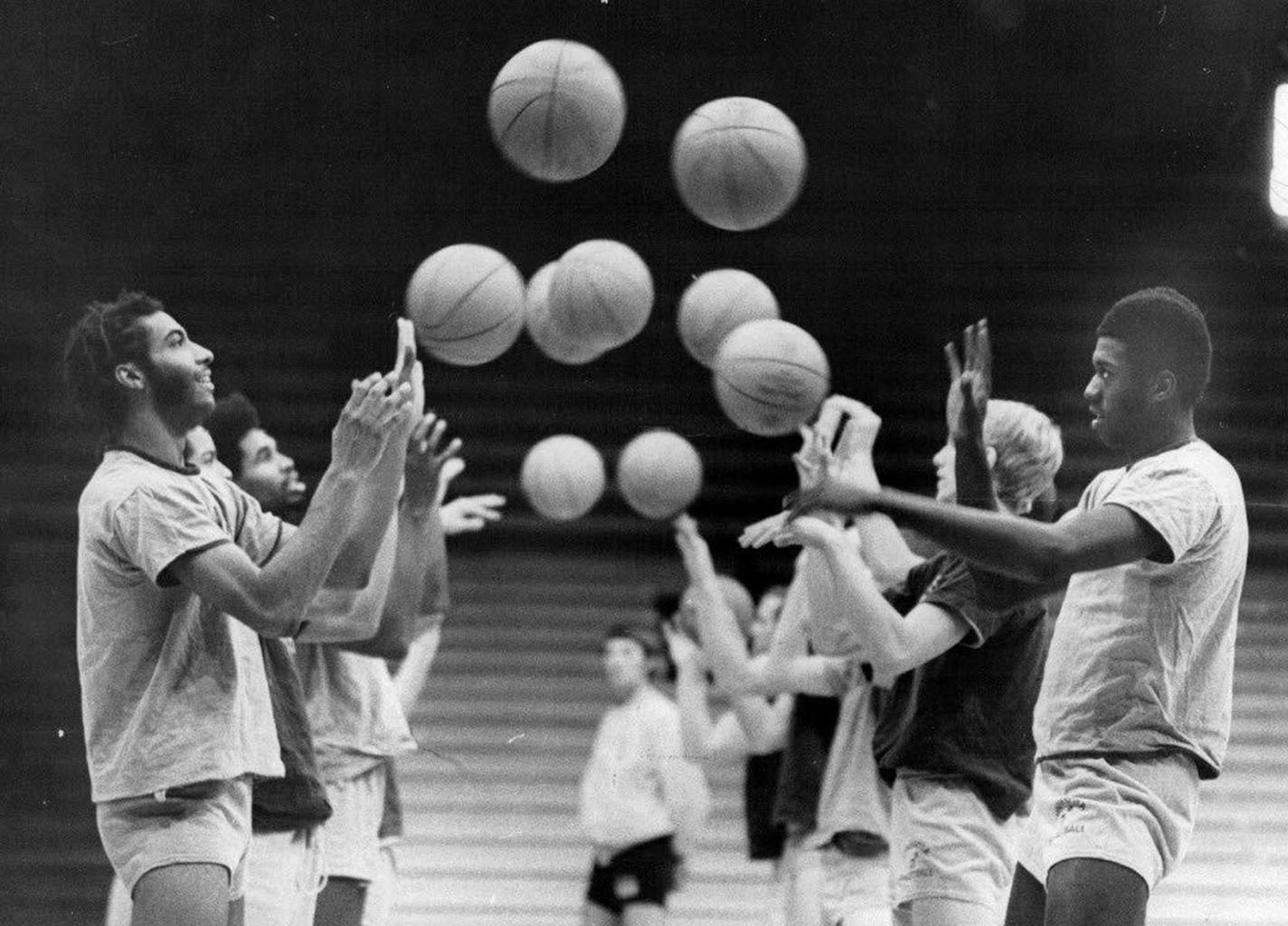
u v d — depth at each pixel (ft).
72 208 34.60
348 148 36.01
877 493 13.48
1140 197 36.37
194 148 35.14
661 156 36.99
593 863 31.30
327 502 14.33
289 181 35.88
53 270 34.47
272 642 17.87
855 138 37.01
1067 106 36.29
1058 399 36.73
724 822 37.78
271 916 17.46
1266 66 34.78
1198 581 14.32
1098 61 35.91
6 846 32.32
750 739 25.93
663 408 40.70
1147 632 14.37
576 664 41.65
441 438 41.14
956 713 16.79
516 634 42.01
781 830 26.37
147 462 15.16
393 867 22.13
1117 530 13.73
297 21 35.14
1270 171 35.42
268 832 17.58
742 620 30.35
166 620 14.76
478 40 35.83
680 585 41.91
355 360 36.65
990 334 36.83
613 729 31.65
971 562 13.69
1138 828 14.19
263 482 20.71
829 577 21.33
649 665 31.96
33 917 31.53
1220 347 35.60
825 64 36.60
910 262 37.27
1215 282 35.86
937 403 37.01
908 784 16.99
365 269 36.55
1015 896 15.29
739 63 36.63
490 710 41.22
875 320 37.37
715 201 19.74
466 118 36.17
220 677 14.74
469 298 18.81
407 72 35.73
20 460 34.04
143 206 34.94
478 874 37.19
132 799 14.51
